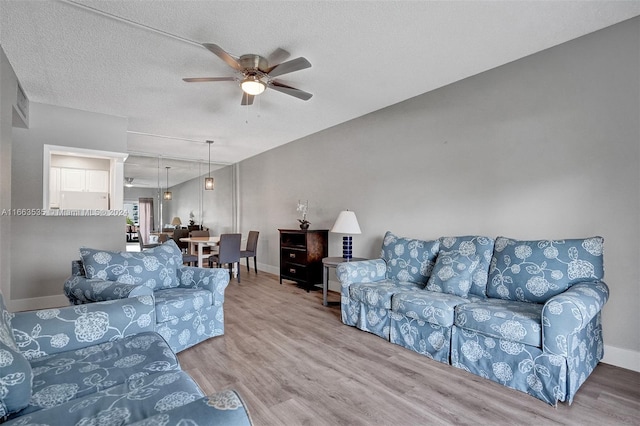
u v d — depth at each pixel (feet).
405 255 10.51
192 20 7.03
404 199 12.12
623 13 6.98
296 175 18.03
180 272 9.86
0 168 8.25
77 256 13.15
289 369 7.32
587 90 7.86
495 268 8.35
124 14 6.80
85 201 14.07
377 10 6.73
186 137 17.21
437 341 7.75
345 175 14.78
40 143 12.08
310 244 15.16
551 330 5.88
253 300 13.44
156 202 28.04
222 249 16.99
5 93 8.49
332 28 7.36
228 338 9.20
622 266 7.38
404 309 8.27
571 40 8.07
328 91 11.05
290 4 6.53
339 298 13.80
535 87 8.72
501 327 6.51
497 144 9.50
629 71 7.28
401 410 5.76
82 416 3.10
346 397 6.19
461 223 10.36
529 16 7.00
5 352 3.45
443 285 8.64
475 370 7.04
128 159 22.74
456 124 10.48
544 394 5.98
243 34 7.57
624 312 7.33
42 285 12.49
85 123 12.85
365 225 13.79
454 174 10.55
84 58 8.66
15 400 3.35
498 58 8.86
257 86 8.63
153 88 10.67
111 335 5.40
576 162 8.04
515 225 9.12
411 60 8.91
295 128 15.71
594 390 6.32
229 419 2.43
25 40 7.75
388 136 12.73
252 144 19.03
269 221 20.56
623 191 7.37
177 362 4.77
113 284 7.22
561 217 8.29
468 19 7.07
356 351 8.30
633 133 7.23
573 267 7.18
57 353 4.87
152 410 3.24
